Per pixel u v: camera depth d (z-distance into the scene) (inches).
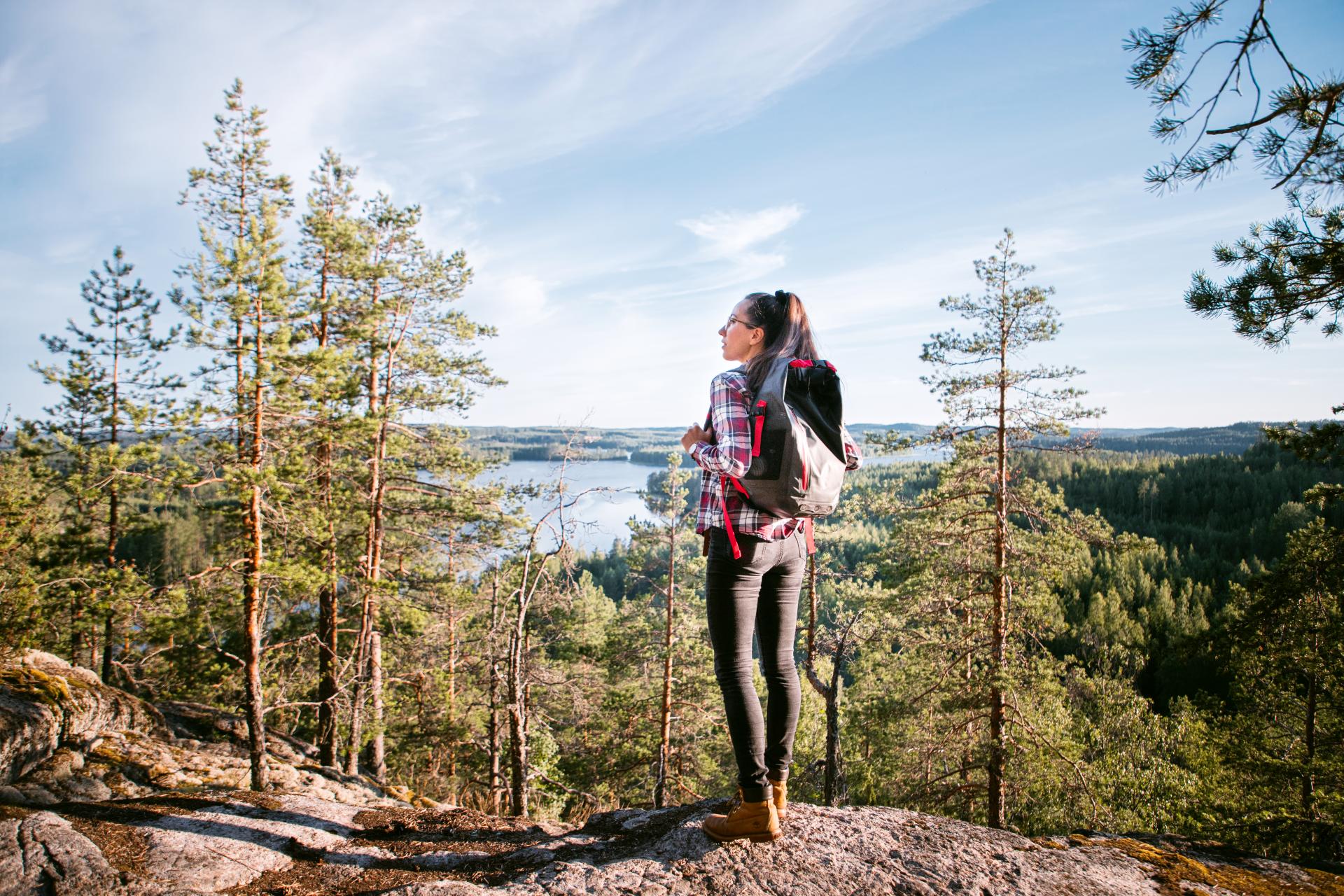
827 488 75.1
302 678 506.3
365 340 481.4
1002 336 408.2
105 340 564.7
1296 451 227.6
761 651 87.7
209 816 104.9
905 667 583.2
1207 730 714.8
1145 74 124.8
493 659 370.9
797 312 82.6
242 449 347.9
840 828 87.5
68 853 87.2
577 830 105.1
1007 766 439.8
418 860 95.7
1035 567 413.7
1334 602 335.3
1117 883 76.7
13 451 528.1
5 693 283.1
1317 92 115.9
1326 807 420.8
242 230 434.6
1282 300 167.5
